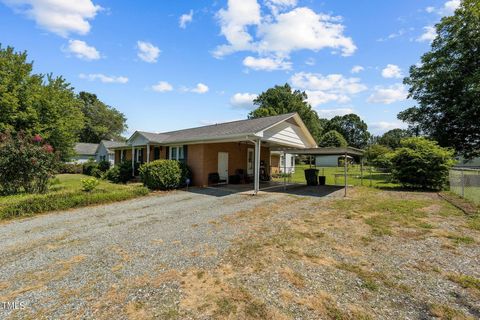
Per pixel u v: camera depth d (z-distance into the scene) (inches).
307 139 606.2
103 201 319.0
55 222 229.5
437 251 151.3
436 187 430.9
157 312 94.0
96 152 1316.4
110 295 106.6
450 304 97.3
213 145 509.7
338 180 668.7
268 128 425.4
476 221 215.3
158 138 612.4
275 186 507.5
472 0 300.7
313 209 274.2
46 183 379.2
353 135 2292.1
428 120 687.1
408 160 453.4
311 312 92.7
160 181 426.6
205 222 223.0
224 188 462.0
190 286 113.0
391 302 99.0
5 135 357.4
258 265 133.9
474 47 580.7
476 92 532.4
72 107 669.3
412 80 703.1
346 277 120.0
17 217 247.1
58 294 108.2
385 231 190.9
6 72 535.2
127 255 150.0
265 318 89.6
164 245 166.1
